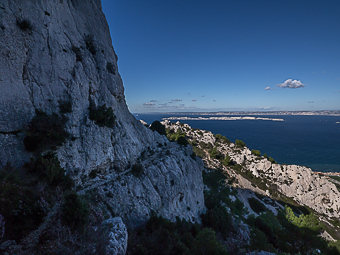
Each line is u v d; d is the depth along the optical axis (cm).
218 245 2358
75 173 2316
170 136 12475
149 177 3378
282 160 18362
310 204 9012
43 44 2233
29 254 980
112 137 3172
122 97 4150
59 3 2642
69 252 1056
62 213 1302
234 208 5791
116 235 1395
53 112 2266
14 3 1883
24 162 1747
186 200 4022
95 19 3569
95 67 3228
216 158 12556
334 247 4094
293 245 4381
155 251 1886
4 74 1745
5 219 1055
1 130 1653
